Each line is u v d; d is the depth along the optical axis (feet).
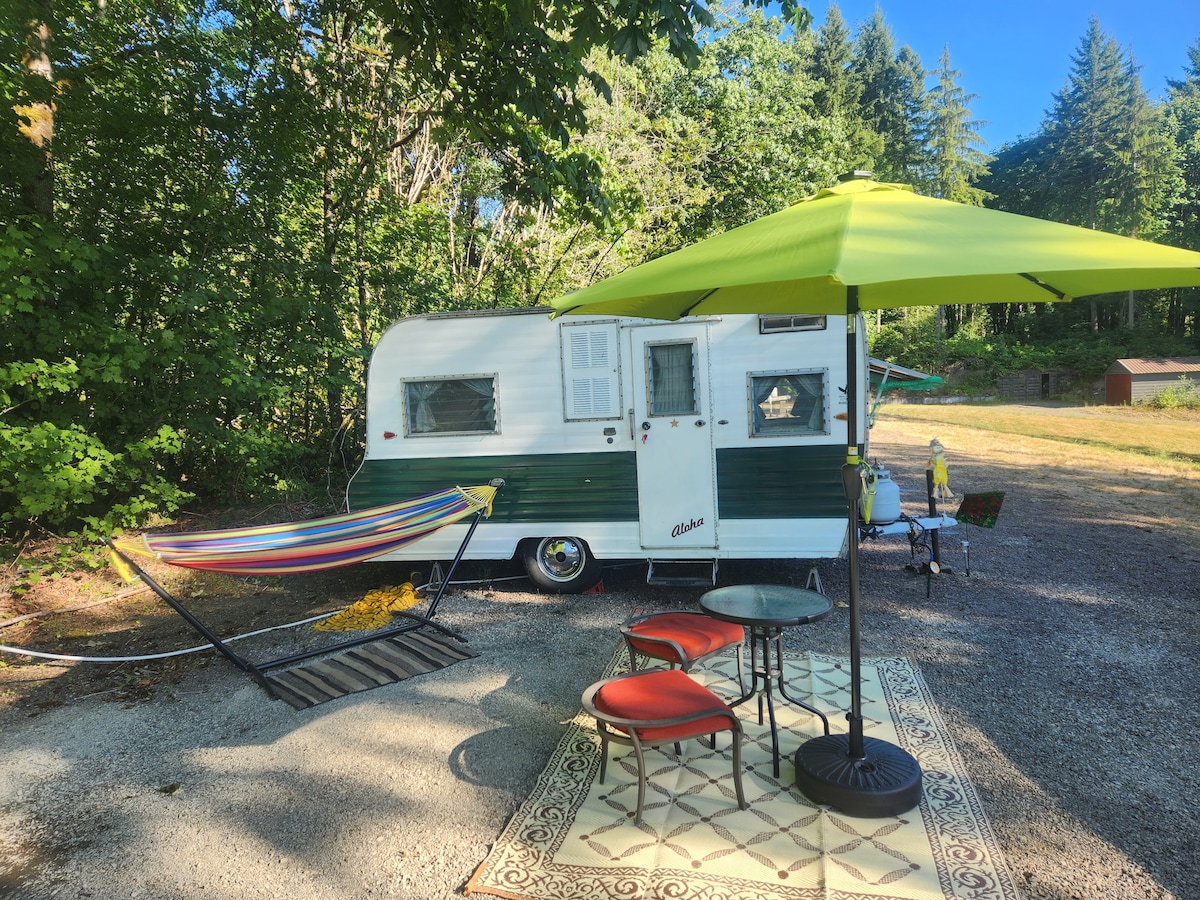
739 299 13.29
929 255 7.83
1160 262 7.54
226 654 15.43
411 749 12.76
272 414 30.81
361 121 29.91
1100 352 130.72
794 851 9.51
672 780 11.29
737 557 19.72
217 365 24.63
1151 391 106.42
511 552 21.20
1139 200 155.63
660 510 20.18
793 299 13.26
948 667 15.42
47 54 22.16
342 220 30.48
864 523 19.51
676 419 19.89
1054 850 9.50
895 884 8.77
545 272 42.24
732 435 19.58
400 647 17.40
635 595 21.08
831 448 19.06
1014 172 180.55
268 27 26.53
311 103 27.43
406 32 23.70
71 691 15.70
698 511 19.92
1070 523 29.35
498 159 27.68
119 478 24.39
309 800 11.31
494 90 23.73
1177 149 162.91
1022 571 22.54
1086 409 100.99
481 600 20.97
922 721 12.90
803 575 22.08
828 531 19.22
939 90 168.45
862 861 9.21
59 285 21.84
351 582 23.26
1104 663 15.48
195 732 13.70
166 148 25.53
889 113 168.04
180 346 23.73
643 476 20.26
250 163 26.55
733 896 8.71
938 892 8.63
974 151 172.55
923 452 52.49
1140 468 44.68
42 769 12.47
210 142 25.88
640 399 20.10
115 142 24.27
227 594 22.40
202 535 15.78
